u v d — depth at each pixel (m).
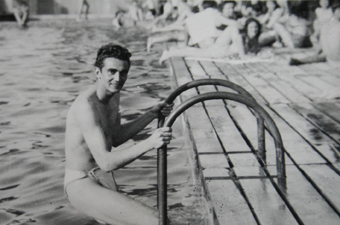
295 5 11.13
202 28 10.47
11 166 5.13
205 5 10.89
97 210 3.61
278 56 9.86
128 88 8.62
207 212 3.88
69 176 3.84
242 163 4.21
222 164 4.21
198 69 8.78
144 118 4.12
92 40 15.53
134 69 10.36
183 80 7.76
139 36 16.38
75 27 19.84
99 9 25.97
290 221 3.17
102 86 3.76
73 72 10.30
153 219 3.45
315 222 3.14
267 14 11.90
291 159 4.29
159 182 3.26
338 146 4.62
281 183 3.76
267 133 5.07
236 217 3.25
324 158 4.30
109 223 3.62
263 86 7.37
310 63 9.05
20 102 7.79
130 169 5.02
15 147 5.71
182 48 10.33
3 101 7.86
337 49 8.87
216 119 5.62
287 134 5.02
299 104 6.29
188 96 6.77
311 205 3.38
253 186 3.72
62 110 7.32
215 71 8.58
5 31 18.78
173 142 5.83
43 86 8.96
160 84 8.95
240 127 5.29
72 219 3.92
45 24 20.98
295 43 10.98
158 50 13.12
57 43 14.91
